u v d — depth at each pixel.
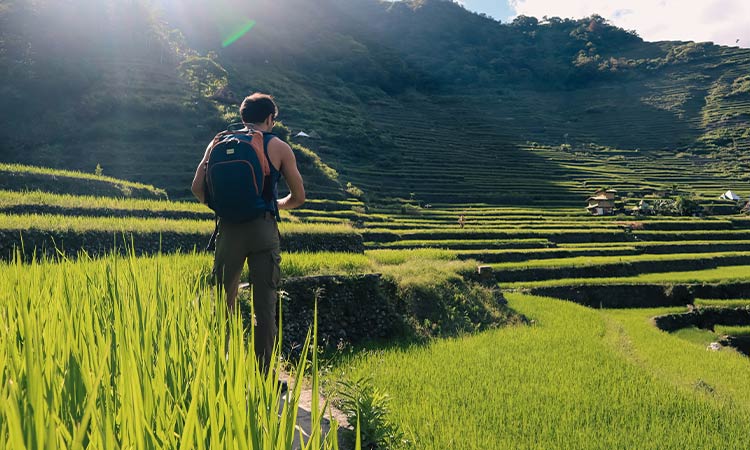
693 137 119.88
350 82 138.88
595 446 6.16
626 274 40.44
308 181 59.53
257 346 3.77
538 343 12.91
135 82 66.62
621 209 69.31
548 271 38.25
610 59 178.88
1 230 12.43
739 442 7.00
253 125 3.88
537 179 89.06
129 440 1.14
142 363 1.56
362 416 4.46
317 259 14.59
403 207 61.62
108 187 26.94
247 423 1.23
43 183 24.56
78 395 1.34
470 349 11.41
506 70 181.88
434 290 16.16
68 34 68.75
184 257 10.09
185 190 48.41
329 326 12.49
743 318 32.53
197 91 69.75
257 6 151.88
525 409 7.18
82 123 56.09
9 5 65.19
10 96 55.22
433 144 104.81
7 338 1.61
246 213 3.59
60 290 2.54
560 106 154.25
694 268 43.97
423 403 6.74
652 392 8.86
